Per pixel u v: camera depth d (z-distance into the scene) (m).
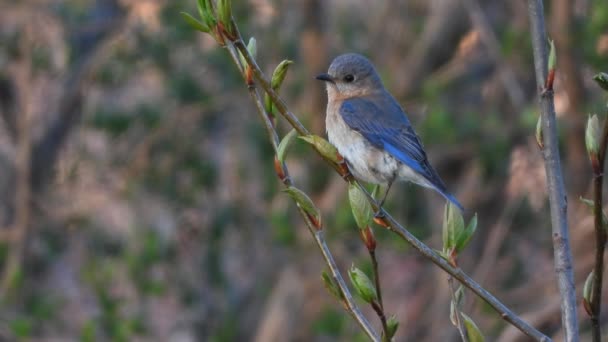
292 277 15.79
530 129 14.25
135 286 15.73
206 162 16.98
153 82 17.72
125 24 16.38
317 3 15.70
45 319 15.47
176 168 16.94
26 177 16.06
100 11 16.41
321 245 5.52
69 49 16.53
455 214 5.60
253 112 16.52
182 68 16.48
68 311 16.39
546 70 5.62
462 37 16.16
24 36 16.06
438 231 16.11
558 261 5.57
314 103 15.71
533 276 15.84
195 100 16.52
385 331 5.32
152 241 15.53
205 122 16.98
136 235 15.69
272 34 16.28
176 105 16.67
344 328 15.03
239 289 17.39
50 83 16.97
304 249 15.47
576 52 14.45
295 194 5.47
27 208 16.09
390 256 16.34
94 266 15.37
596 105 14.18
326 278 5.52
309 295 15.59
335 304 15.31
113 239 16.75
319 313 15.52
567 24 14.33
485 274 15.26
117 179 16.83
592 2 15.25
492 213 16.41
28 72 16.02
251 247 17.22
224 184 17.17
